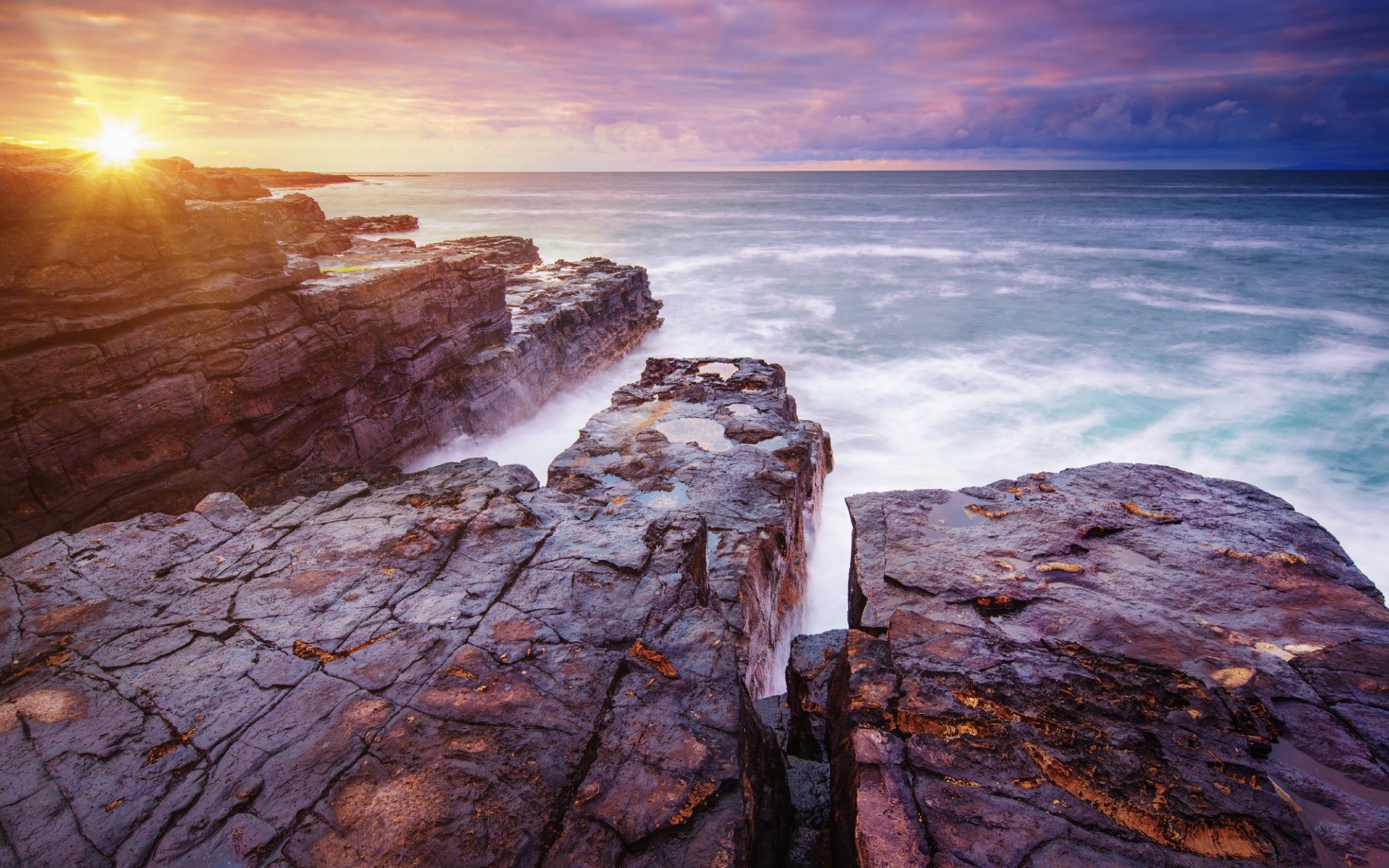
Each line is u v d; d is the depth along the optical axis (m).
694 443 10.86
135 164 9.85
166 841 3.25
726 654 4.50
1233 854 3.01
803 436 11.31
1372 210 80.94
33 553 5.71
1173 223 69.81
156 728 3.90
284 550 5.75
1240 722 3.71
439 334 16.12
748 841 3.38
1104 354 24.97
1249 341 25.70
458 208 93.38
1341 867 2.95
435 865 3.11
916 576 5.22
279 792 3.47
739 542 7.98
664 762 3.67
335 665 4.36
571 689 4.14
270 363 11.61
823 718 5.22
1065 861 2.97
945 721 3.77
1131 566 5.28
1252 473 15.80
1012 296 35.16
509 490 6.91
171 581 5.32
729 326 31.19
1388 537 13.11
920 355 25.88
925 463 16.69
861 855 3.07
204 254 10.61
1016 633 4.52
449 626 4.71
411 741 3.75
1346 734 3.62
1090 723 3.73
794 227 69.69
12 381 8.64
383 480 10.70
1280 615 4.61
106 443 9.62
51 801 3.46
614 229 67.38
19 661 4.46
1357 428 17.83
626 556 5.56
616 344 26.17
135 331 9.80
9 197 8.35
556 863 3.14
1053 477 6.88
